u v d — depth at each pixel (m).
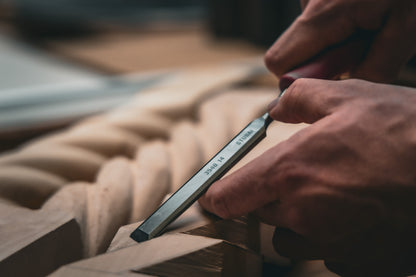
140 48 1.98
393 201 0.41
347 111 0.43
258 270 0.52
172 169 0.70
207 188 0.48
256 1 1.94
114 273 0.38
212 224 0.48
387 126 0.41
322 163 0.42
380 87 0.45
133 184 0.63
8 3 2.41
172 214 0.46
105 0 2.39
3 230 0.44
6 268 0.40
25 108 1.13
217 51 1.91
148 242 0.43
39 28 2.10
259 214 0.47
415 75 1.19
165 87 1.22
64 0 2.23
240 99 1.07
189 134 0.82
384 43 0.71
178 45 2.05
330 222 0.42
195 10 2.63
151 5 2.57
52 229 0.45
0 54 1.85
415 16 0.68
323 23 0.67
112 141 0.81
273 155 0.44
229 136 0.86
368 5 0.66
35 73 1.57
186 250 0.42
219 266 0.44
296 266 0.61
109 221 0.53
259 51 1.89
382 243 0.43
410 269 0.45
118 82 1.34
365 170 0.41
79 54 1.81
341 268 0.47
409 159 0.40
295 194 0.42
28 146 0.79
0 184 0.61
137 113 0.94
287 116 0.50
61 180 0.68
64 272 0.38
